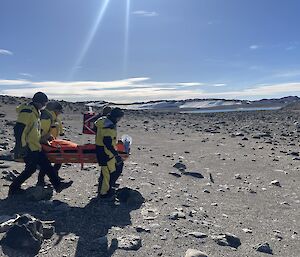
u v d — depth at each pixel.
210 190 6.17
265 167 8.33
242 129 16.33
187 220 4.43
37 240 3.41
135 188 5.80
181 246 3.69
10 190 4.89
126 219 4.32
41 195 4.86
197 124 18.98
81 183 5.93
